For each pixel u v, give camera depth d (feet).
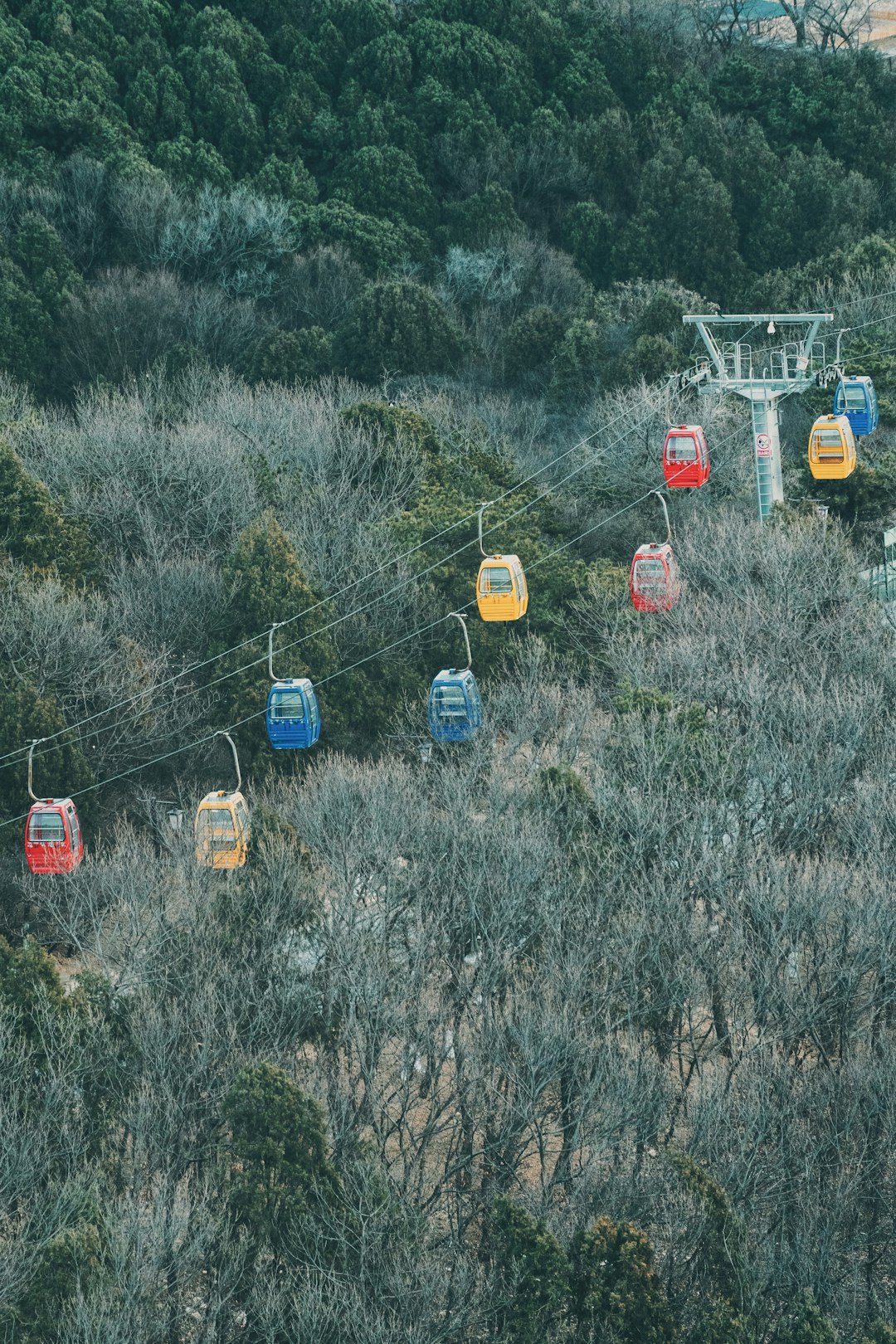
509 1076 275.59
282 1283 246.68
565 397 606.96
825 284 615.57
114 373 652.89
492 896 294.87
